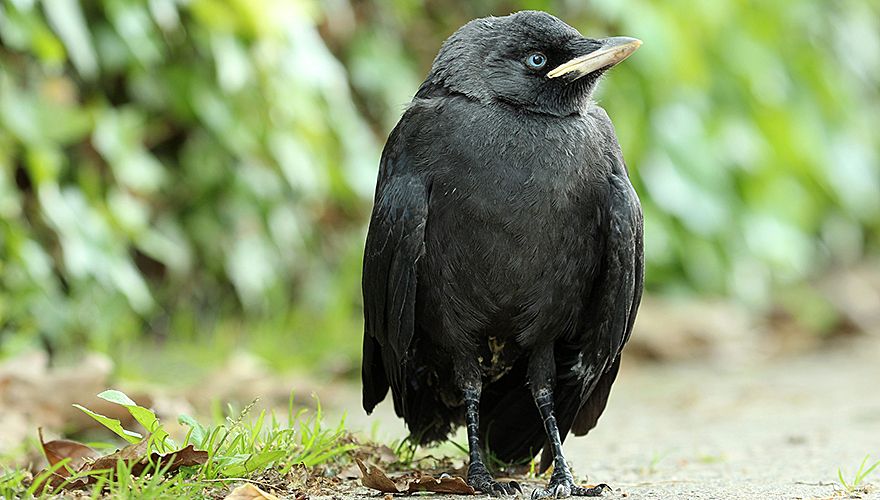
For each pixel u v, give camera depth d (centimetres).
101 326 1217
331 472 766
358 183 1373
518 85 766
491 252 743
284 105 1305
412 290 753
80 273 1188
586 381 789
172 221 1330
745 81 1641
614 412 1146
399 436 964
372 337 812
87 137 1230
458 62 775
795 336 1617
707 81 1593
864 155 1867
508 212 740
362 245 1399
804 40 1769
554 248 747
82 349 1210
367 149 1388
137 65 1230
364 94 1451
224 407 1026
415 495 727
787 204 1697
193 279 1372
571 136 757
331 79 1308
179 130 1337
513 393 823
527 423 821
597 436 1019
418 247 749
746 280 1638
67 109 1167
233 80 1256
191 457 696
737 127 1642
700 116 1586
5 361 1011
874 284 1848
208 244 1343
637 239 775
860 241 1981
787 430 1025
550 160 745
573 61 766
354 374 1256
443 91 778
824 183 1777
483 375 797
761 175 1666
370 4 1423
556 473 751
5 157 1137
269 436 761
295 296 1427
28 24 1093
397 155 774
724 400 1203
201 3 1242
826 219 1858
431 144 755
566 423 820
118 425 715
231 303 1394
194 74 1287
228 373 1118
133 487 638
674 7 1522
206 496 674
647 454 923
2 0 1088
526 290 751
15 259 1146
